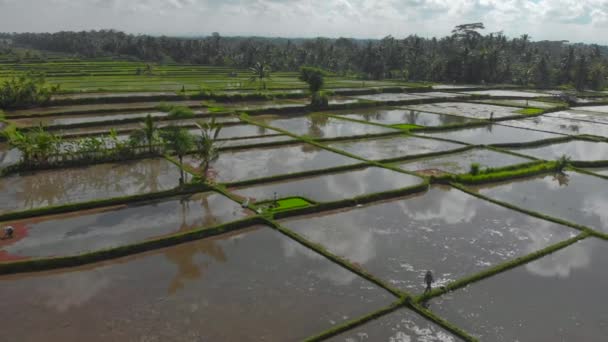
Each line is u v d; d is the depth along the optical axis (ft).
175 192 98.32
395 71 387.55
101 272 67.62
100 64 370.73
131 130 153.28
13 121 163.84
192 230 79.25
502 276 69.00
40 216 85.51
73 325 55.16
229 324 55.83
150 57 446.60
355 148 145.89
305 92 255.50
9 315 56.85
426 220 89.71
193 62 430.20
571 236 84.23
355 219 89.45
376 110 226.79
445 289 63.93
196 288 63.67
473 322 57.52
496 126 191.01
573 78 346.74
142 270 68.44
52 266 67.67
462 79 366.84
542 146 159.02
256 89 254.68
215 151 115.85
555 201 103.65
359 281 66.44
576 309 60.85
